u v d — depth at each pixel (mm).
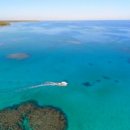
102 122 20062
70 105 23188
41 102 23719
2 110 21031
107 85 29094
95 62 41000
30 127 18188
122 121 20281
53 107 22297
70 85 29047
